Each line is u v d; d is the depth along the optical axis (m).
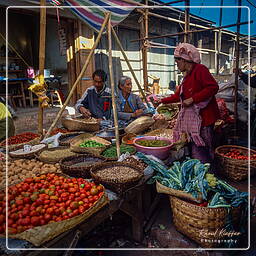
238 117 5.55
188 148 3.30
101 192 1.98
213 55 15.03
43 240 1.51
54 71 9.58
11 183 2.26
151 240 2.50
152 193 2.98
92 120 3.84
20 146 3.02
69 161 2.53
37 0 6.31
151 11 9.09
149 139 3.25
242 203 2.26
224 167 3.66
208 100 2.81
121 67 9.21
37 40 9.77
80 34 7.36
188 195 2.21
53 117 6.74
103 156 2.68
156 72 10.89
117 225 2.74
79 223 1.72
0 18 8.73
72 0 4.18
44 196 1.86
